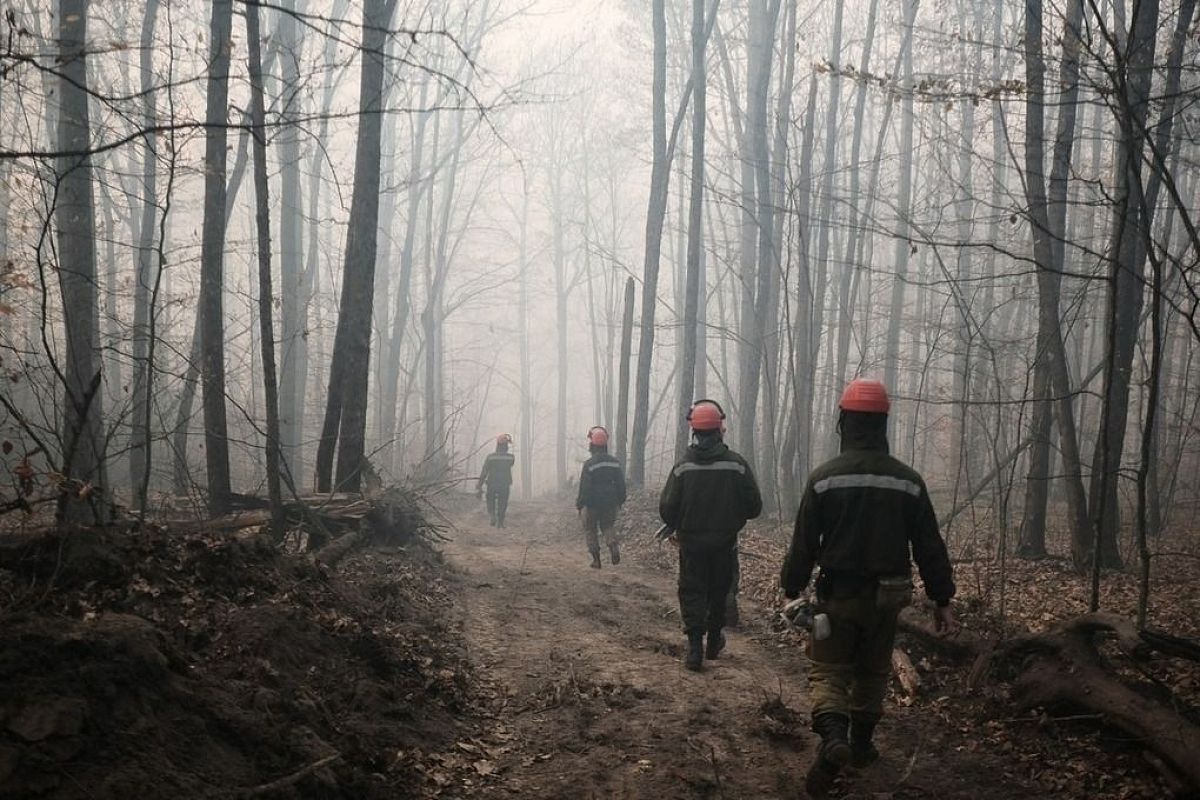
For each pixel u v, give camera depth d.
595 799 4.43
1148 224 5.66
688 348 17.66
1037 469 10.98
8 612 3.88
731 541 6.84
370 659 5.47
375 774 4.24
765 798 4.45
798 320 16.78
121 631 3.74
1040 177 9.52
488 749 5.04
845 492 4.36
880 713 4.42
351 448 11.07
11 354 12.65
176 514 8.99
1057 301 9.95
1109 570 10.12
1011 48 6.87
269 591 5.58
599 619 8.66
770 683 6.44
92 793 3.07
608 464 12.44
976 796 4.43
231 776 3.56
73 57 3.79
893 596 4.24
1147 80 8.13
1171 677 5.58
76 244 9.05
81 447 7.77
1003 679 5.60
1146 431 5.55
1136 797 4.29
